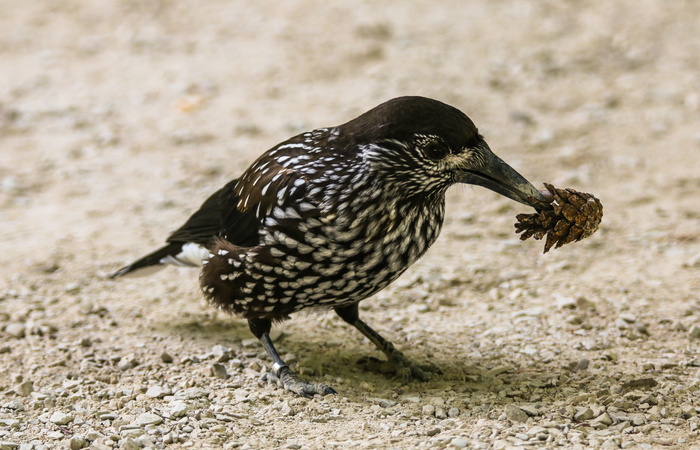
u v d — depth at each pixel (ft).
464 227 44.78
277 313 29.66
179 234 32.42
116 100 61.52
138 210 46.96
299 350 32.48
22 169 51.88
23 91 62.95
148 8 78.23
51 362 31.22
